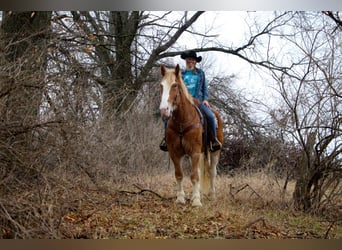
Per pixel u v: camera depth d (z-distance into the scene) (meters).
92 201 6.71
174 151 7.99
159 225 6.33
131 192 8.27
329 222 7.04
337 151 7.24
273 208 7.73
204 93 8.69
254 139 14.18
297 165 8.01
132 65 14.15
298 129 7.44
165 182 11.52
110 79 12.37
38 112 5.47
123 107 11.61
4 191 4.82
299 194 7.79
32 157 5.07
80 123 6.61
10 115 5.11
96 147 7.56
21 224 4.71
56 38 7.08
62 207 5.05
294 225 6.76
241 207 7.63
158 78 15.71
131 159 10.64
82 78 7.39
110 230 5.84
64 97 6.01
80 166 6.37
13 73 5.30
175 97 7.48
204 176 8.43
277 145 8.59
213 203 7.93
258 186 9.04
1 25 8.59
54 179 5.20
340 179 7.57
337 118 7.16
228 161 14.91
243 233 6.09
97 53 13.92
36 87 5.33
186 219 6.68
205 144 8.30
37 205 4.72
